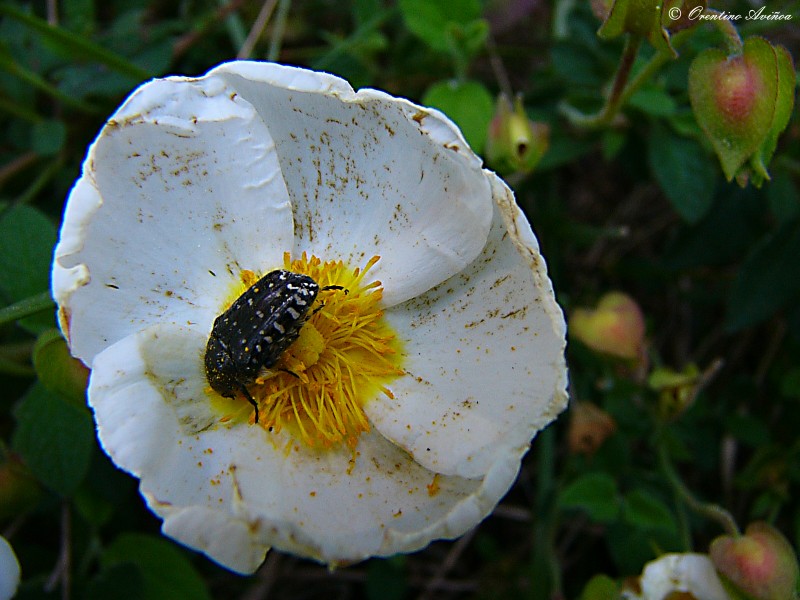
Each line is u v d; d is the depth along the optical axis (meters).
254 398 0.06
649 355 0.09
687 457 0.08
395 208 0.06
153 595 0.08
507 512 0.10
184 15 0.10
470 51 0.08
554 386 0.06
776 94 0.06
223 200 0.06
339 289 0.06
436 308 0.06
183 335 0.06
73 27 0.09
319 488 0.06
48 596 0.08
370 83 0.10
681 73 0.09
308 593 0.10
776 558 0.06
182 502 0.05
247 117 0.06
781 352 0.10
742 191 0.09
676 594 0.07
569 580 0.09
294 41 0.11
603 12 0.07
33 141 0.09
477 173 0.06
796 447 0.09
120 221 0.06
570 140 0.09
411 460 0.06
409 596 0.10
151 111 0.06
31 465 0.07
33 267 0.07
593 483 0.08
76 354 0.06
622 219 0.11
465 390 0.06
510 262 0.06
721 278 0.10
